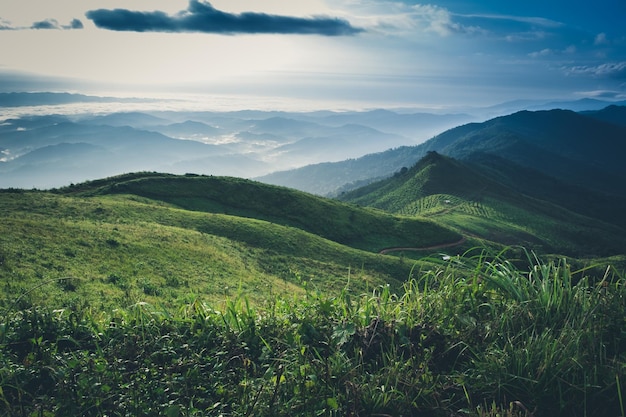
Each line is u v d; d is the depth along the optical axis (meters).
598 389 3.43
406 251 101.50
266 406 3.37
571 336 3.71
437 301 4.54
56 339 4.43
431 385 3.56
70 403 3.48
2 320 4.56
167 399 3.62
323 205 113.12
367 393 3.41
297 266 56.38
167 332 4.57
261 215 103.50
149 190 97.88
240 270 43.09
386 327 4.18
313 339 4.18
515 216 198.88
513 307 4.24
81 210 60.00
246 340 4.31
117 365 3.98
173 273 35.25
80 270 29.88
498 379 3.53
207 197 103.56
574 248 170.12
